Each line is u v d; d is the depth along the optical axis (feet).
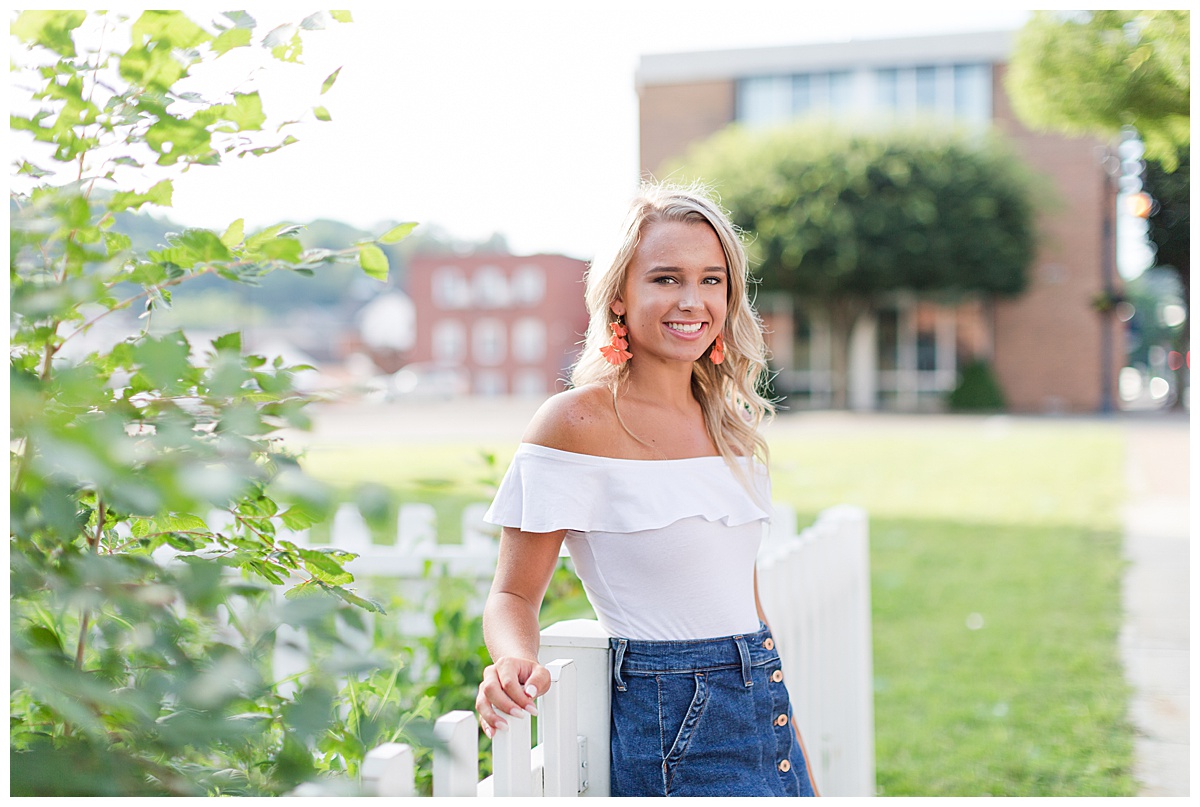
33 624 3.75
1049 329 84.33
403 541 12.32
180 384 3.69
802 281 80.64
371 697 5.74
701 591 5.97
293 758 3.59
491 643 5.36
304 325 203.82
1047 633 18.33
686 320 6.18
